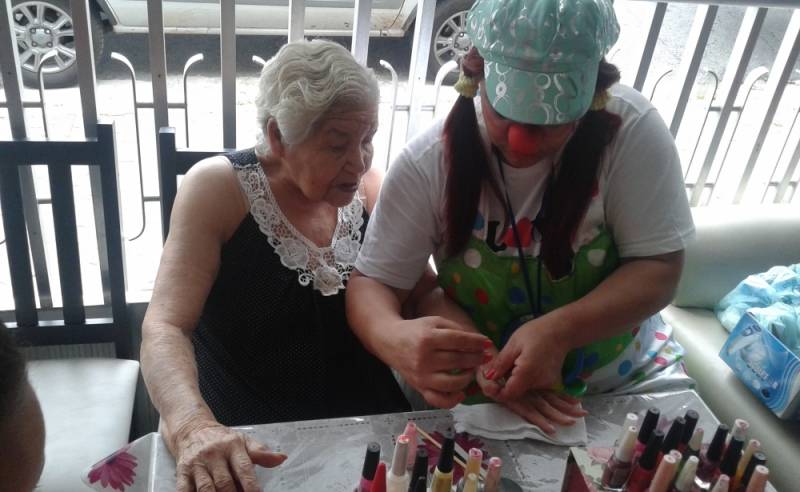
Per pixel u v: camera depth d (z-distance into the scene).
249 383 1.29
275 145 1.17
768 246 1.67
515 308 1.17
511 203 1.10
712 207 1.72
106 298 1.70
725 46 2.65
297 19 1.44
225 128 1.50
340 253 1.32
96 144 1.41
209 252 1.21
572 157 1.04
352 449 0.99
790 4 1.57
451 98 1.84
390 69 1.56
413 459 0.92
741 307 1.58
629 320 1.09
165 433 0.98
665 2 1.53
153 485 0.92
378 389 1.35
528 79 0.91
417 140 1.14
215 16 2.30
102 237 1.61
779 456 1.31
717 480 0.81
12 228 1.45
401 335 1.06
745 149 1.92
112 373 1.52
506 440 1.04
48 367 1.52
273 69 1.13
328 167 1.14
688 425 0.86
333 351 1.32
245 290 1.26
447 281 1.19
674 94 1.73
